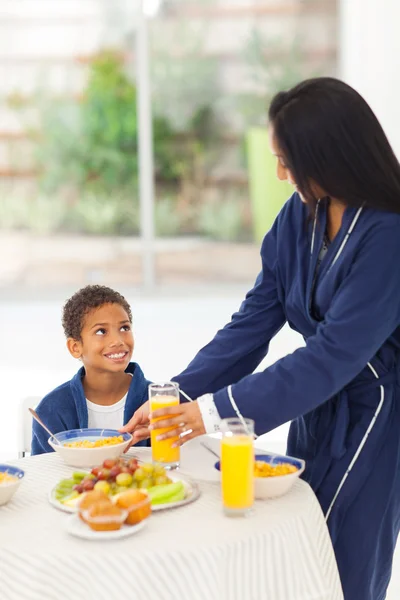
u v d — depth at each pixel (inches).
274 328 83.8
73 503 64.9
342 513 76.9
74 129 316.2
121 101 315.9
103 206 321.4
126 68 315.3
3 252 320.8
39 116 315.0
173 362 209.6
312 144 68.7
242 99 319.9
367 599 77.7
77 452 74.1
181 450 78.3
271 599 60.2
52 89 314.3
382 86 277.7
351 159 69.0
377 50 279.4
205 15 316.8
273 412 70.7
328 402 78.5
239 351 82.4
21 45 311.7
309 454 80.3
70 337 95.9
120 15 312.0
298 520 63.6
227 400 71.2
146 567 56.9
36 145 316.5
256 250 325.1
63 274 323.6
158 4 314.0
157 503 64.5
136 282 326.0
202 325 256.7
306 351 71.1
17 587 57.4
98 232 323.3
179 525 61.7
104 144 317.7
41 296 315.9
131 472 67.4
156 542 58.7
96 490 61.8
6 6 309.4
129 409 94.8
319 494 77.7
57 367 210.7
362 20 283.7
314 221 76.5
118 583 56.7
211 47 318.7
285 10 317.4
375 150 69.4
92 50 313.6
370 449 76.1
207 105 320.2
